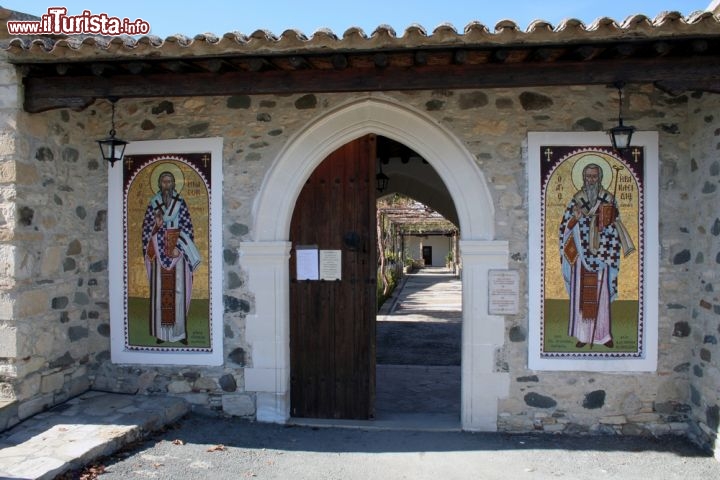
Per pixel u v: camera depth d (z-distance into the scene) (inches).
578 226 173.2
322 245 194.7
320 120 179.6
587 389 173.5
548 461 155.6
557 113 173.0
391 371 277.0
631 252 172.4
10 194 161.5
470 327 176.2
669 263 171.5
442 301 616.4
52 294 176.2
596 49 140.3
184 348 188.2
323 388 194.7
